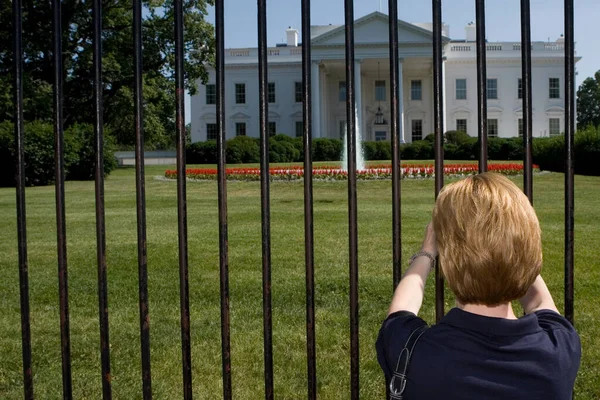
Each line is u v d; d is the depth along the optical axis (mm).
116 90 27984
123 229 7805
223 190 1685
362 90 44594
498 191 1214
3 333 3664
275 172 15711
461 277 1185
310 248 1669
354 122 1646
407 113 45031
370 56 39219
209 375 3031
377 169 16500
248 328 3715
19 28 1696
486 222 1173
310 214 1665
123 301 4309
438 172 1609
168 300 4332
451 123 45062
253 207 10203
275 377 2992
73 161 18281
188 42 29000
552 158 17922
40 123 18656
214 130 45594
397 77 1624
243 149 31156
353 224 1661
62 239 1696
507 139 30156
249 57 44969
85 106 28484
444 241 1223
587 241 6238
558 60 44344
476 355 1146
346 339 3459
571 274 1562
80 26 26984
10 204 11289
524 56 1579
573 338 1223
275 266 5312
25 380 1734
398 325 1268
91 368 3131
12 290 4676
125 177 19547
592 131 16469
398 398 1197
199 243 6598
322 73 43094
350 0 1627
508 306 1231
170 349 3367
